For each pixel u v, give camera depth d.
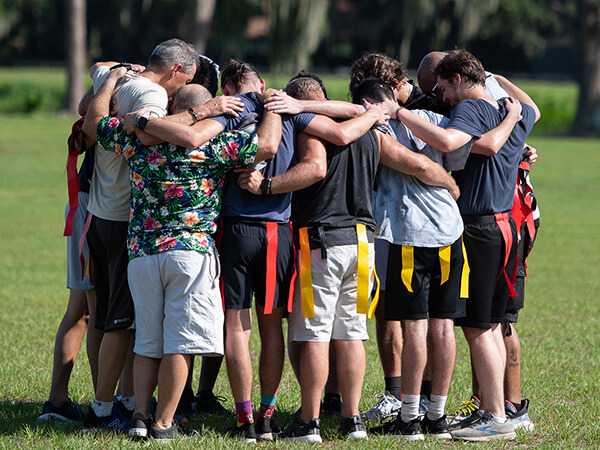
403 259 12.22
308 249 12.01
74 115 112.00
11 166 61.28
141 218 11.73
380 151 12.40
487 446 12.20
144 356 11.81
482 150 12.35
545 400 14.70
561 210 46.09
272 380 12.29
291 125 12.16
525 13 177.38
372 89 12.75
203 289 11.57
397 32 156.50
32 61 186.50
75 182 12.77
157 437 11.75
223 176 11.95
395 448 11.81
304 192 12.21
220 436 12.13
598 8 102.12
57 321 20.78
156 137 11.49
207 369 14.12
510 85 14.16
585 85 103.88
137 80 12.16
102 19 160.50
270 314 12.27
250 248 11.88
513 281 12.82
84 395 14.67
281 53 106.06
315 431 12.10
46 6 176.88
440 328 12.43
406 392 12.34
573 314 22.88
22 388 14.99
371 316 12.24
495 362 12.56
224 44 112.31
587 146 87.25
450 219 12.31
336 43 184.25
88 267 12.66
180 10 140.75
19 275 27.45
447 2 129.00
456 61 12.80
